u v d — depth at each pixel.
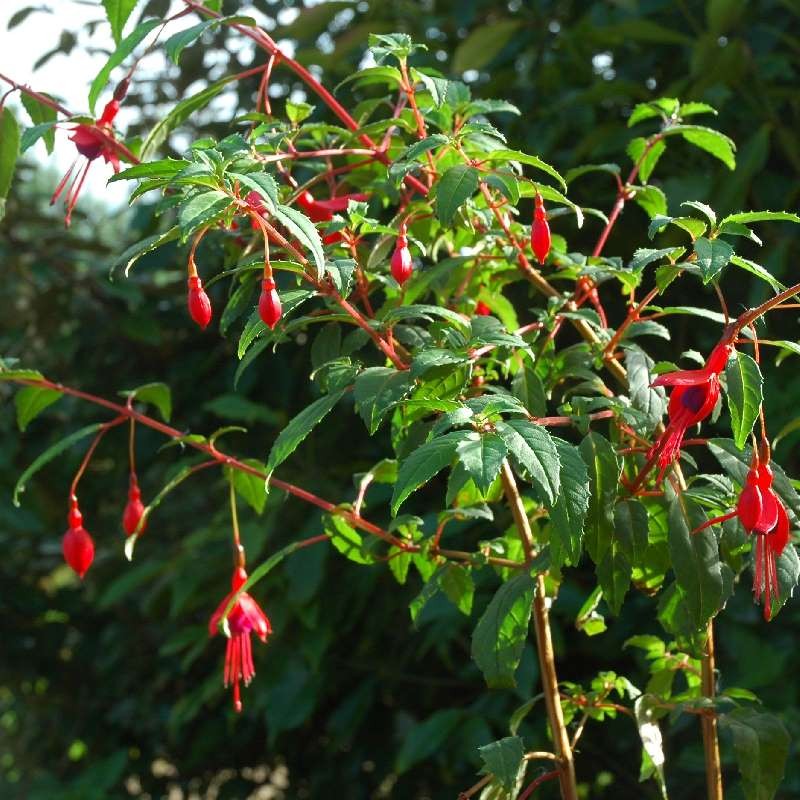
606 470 0.61
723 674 1.05
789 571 0.61
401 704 1.29
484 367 0.73
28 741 1.62
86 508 1.50
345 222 0.63
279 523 1.15
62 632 1.56
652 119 1.09
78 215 1.33
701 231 0.61
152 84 1.43
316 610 1.10
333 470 1.18
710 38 1.04
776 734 0.64
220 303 1.30
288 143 0.69
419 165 0.61
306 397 1.26
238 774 1.47
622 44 1.17
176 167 0.57
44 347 1.43
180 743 1.46
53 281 1.33
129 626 1.49
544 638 0.66
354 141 0.72
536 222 0.63
